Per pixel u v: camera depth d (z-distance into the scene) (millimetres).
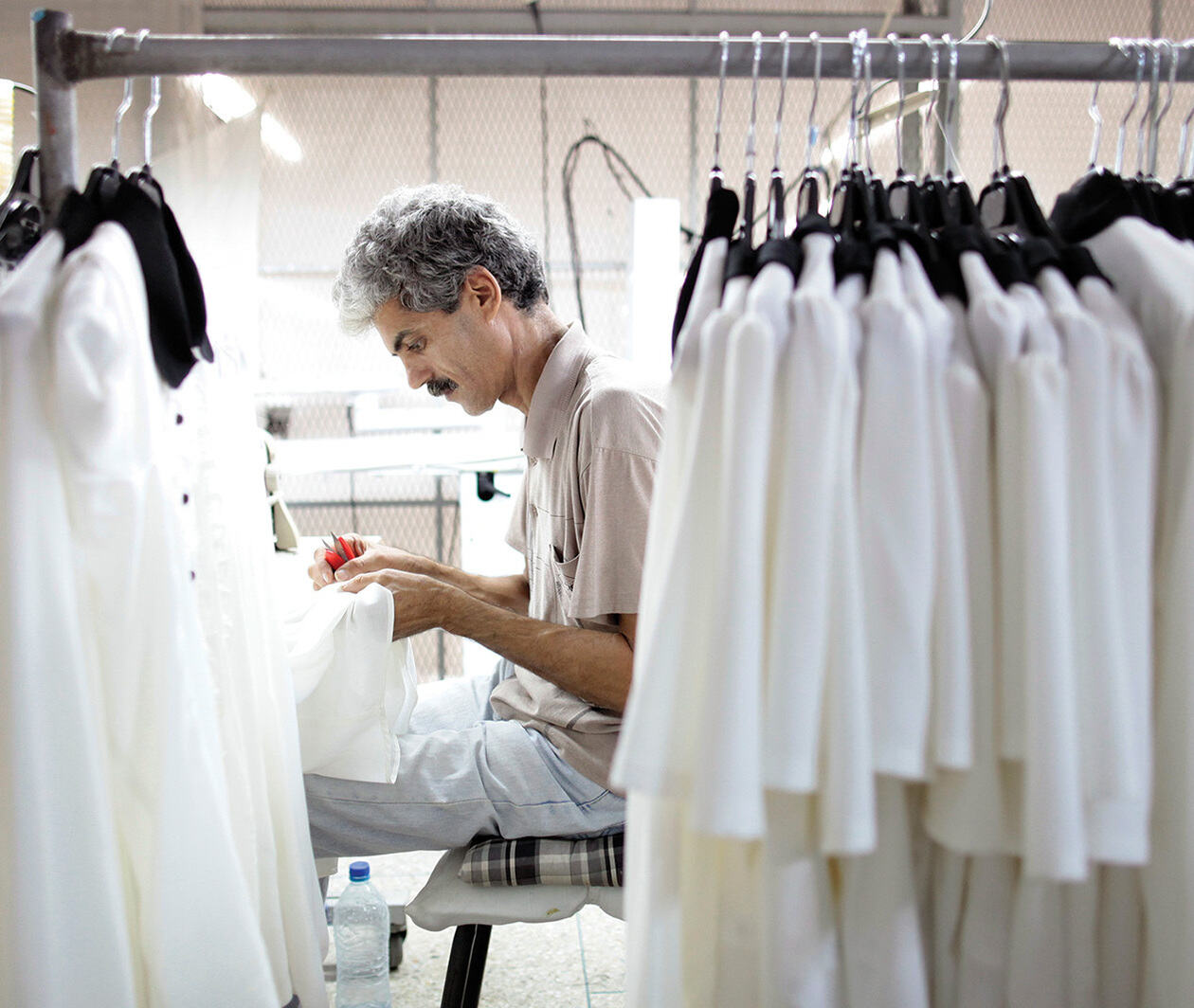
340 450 2396
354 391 2646
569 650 1204
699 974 778
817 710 658
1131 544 690
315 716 1201
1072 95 3166
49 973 727
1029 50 844
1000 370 688
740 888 750
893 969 734
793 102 3301
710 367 691
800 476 658
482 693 1529
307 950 1059
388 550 1533
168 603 785
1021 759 684
